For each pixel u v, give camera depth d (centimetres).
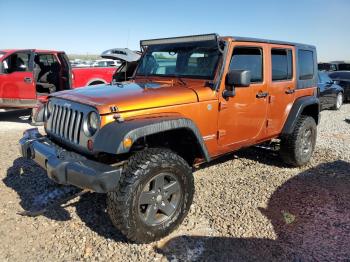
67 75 1020
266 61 471
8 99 908
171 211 348
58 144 377
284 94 512
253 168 561
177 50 448
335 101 1309
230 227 370
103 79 1164
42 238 346
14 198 433
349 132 880
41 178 496
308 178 522
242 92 434
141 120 326
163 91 374
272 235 357
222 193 457
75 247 331
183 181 350
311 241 347
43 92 1028
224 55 405
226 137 427
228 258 317
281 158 566
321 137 813
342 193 465
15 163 561
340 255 324
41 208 407
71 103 357
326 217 397
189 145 396
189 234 356
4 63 895
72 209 406
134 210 314
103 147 302
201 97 386
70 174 307
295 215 401
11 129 852
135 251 326
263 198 444
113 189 298
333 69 2061
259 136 481
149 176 319
